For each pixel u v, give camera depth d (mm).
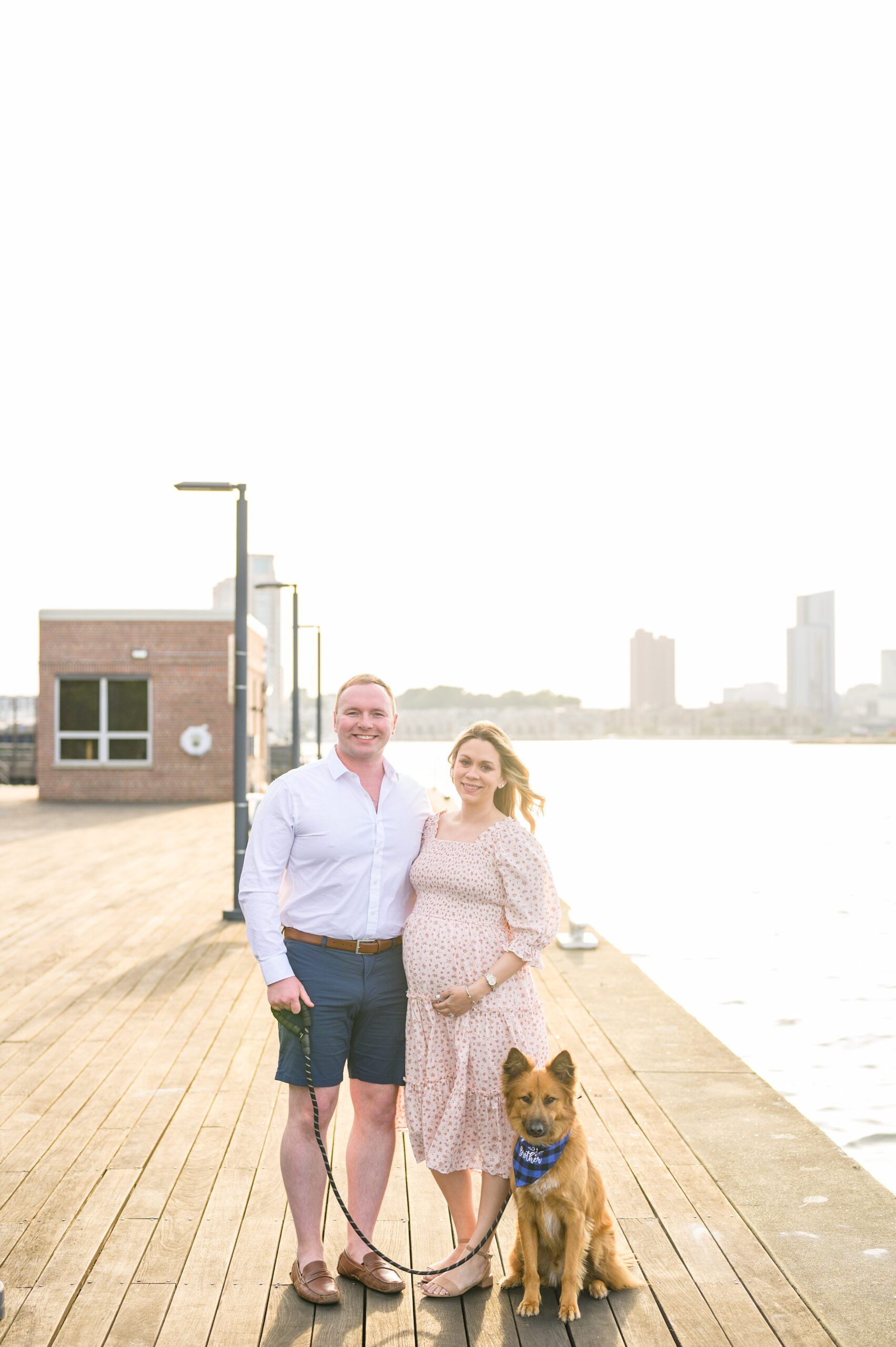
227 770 27391
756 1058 8914
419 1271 3543
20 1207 4160
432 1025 3643
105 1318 3355
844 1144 6859
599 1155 4668
